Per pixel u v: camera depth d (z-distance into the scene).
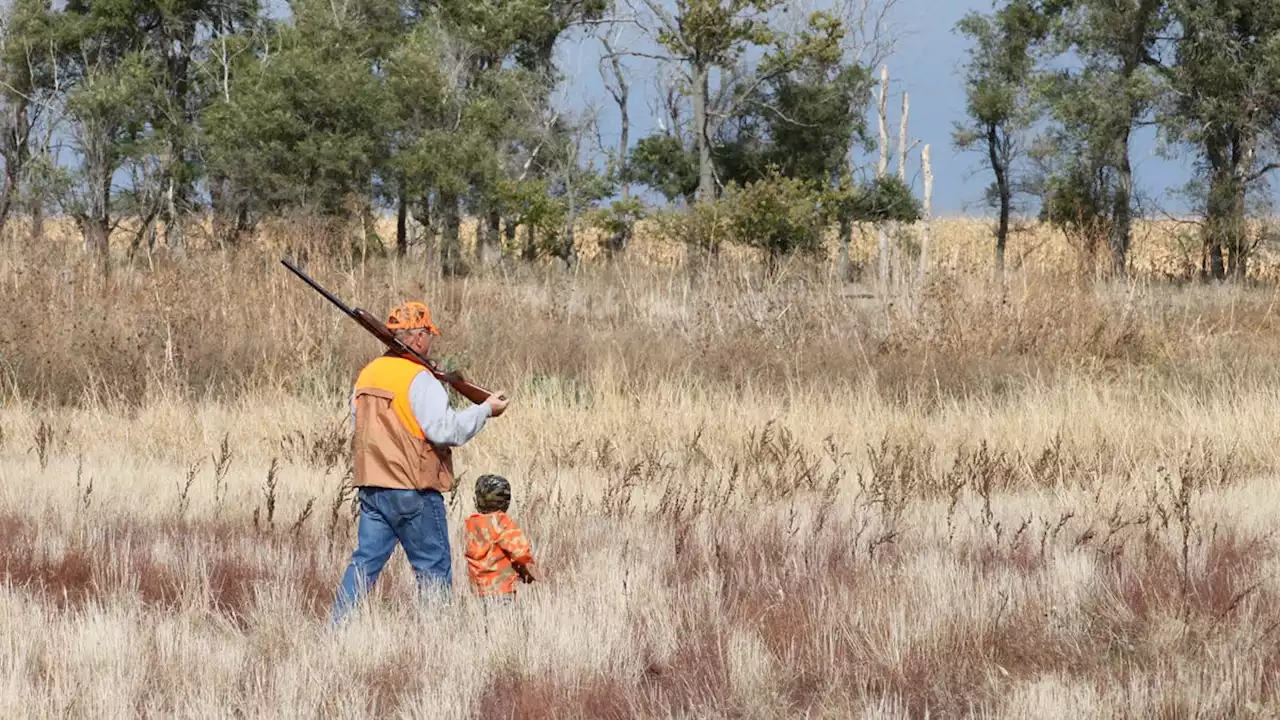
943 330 48.66
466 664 14.80
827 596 17.52
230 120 112.44
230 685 14.07
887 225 114.94
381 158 114.12
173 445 32.62
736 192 102.00
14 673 13.55
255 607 17.17
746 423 35.25
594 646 15.19
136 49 134.25
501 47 124.31
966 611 16.62
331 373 42.69
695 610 17.11
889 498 24.44
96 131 118.19
